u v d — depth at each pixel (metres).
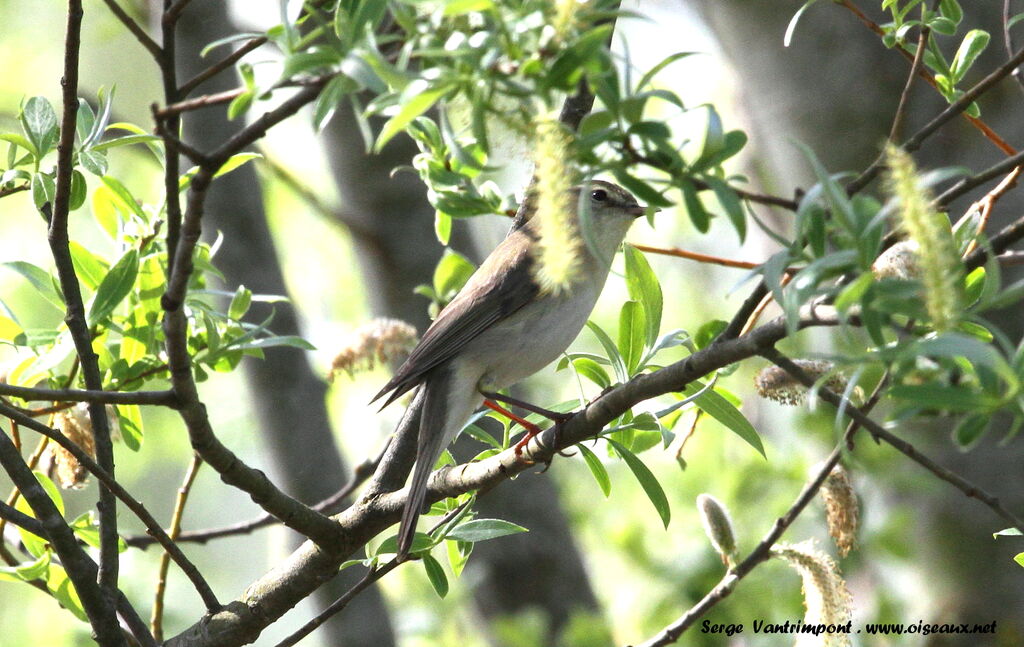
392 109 5.27
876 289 4.43
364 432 18.30
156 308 8.19
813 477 8.70
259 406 13.39
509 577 15.55
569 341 10.02
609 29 4.61
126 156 21.47
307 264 21.23
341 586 13.12
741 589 12.88
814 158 4.58
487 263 10.04
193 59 12.73
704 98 18.53
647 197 4.57
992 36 12.04
